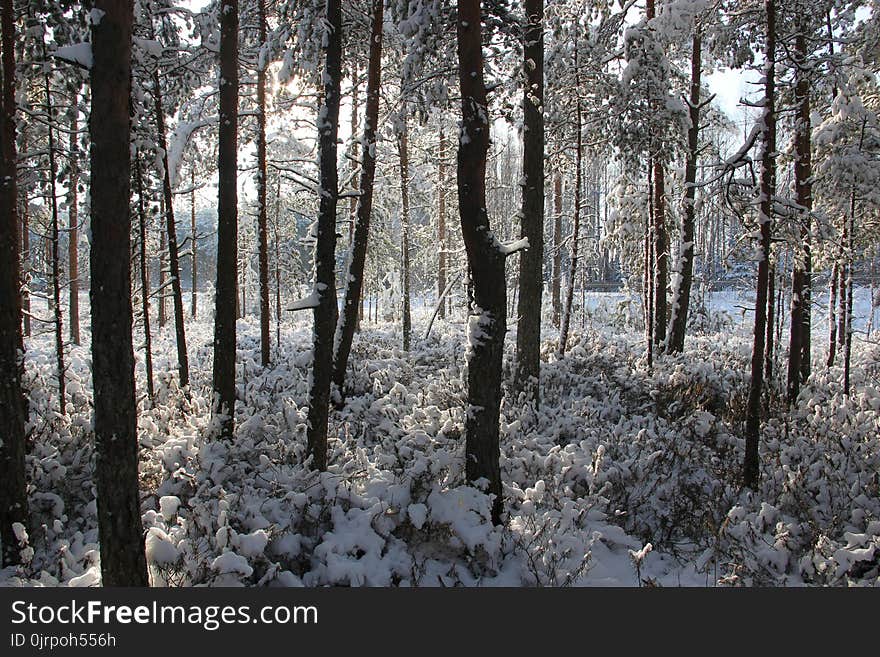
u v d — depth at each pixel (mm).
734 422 10219
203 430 8062
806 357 13852
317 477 6844
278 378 12078
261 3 13289
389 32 11742
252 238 26859
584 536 6578
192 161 14852
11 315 5504
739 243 9406
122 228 4148
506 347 15516
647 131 12523
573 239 15023
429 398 10594
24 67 8477
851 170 11523
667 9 11773
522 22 9047
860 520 6879
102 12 3957
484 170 6492
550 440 9070
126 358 4273
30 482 6523
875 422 9766
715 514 7199
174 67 11352
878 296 21578
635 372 12836
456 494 6457
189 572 5121
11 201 5496
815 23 10828
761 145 8062
